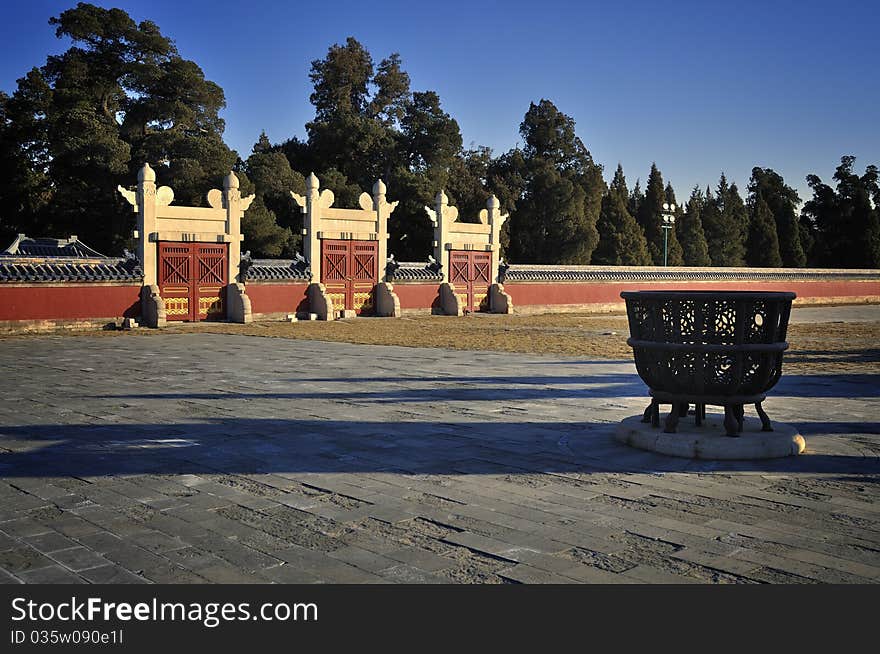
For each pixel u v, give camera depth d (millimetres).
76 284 25250
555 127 78438
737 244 88875
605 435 8391
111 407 10227
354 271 33688
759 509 5707
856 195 85062
